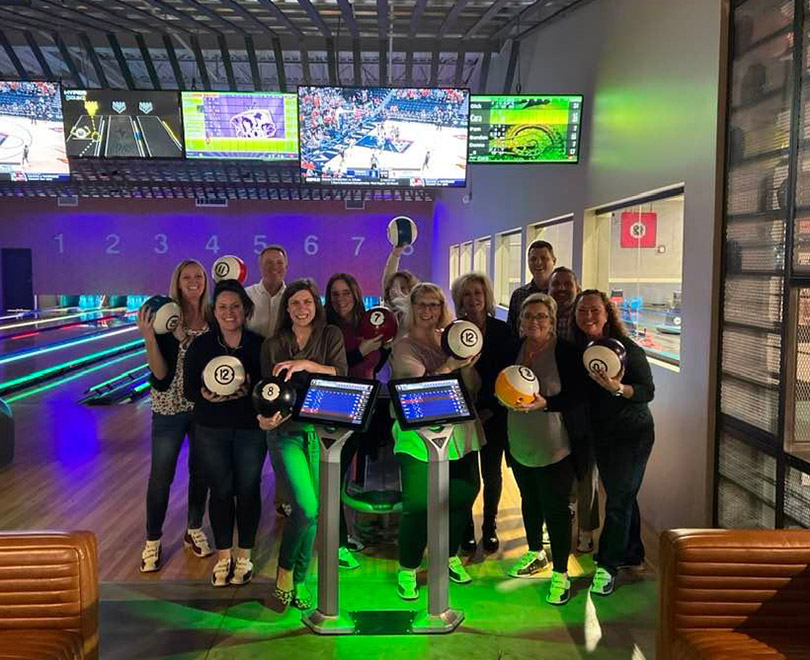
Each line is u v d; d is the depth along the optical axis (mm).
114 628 2547
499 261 8695
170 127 5941
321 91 5754
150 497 3025
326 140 5855
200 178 13273
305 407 2395
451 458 2652
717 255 3039
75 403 7148
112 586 2898
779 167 2580
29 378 8562
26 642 1822
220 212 15719
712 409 3076
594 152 5008
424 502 2693
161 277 15836
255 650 2400
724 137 3008
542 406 2580
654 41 3816
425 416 2367
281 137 5977
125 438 5559
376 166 5883
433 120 5715
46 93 5832
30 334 13898
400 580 2785
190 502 3225
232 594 2822
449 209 12781
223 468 2812
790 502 2504
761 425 2693
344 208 15633
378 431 3576
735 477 2932
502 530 3598
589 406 2836
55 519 3703
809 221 2396
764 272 2688
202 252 15789
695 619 1907
